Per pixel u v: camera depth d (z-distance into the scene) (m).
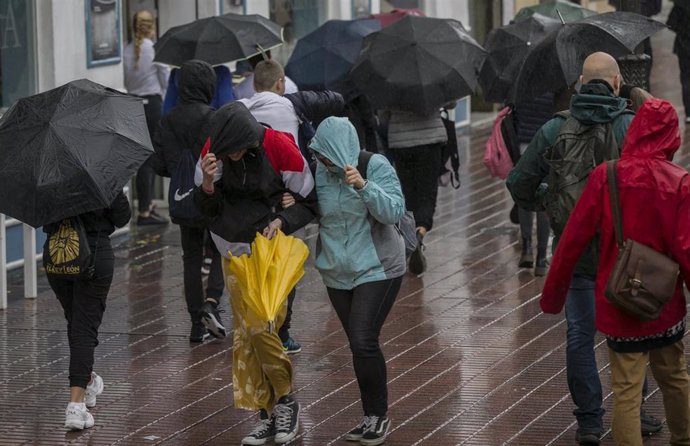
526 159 16.05
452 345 21.25
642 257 13.89
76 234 17.02
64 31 28.94
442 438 16.69
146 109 31.84
